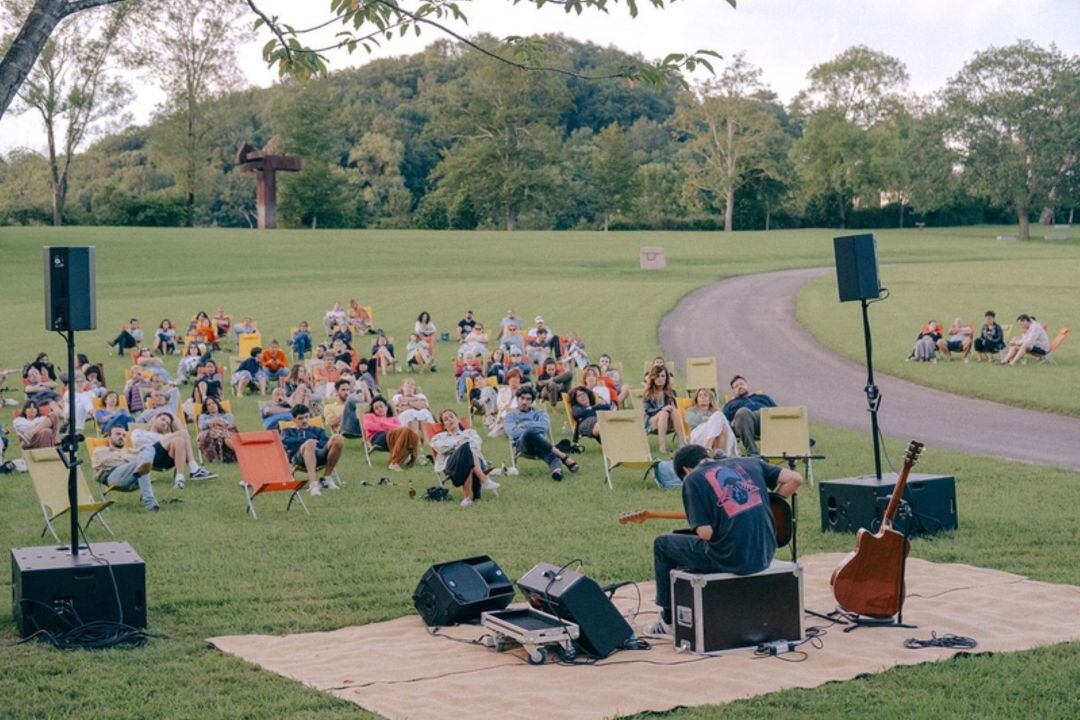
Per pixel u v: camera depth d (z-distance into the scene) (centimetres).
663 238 8862
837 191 11544
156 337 3228
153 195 10681
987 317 2955
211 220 13650
